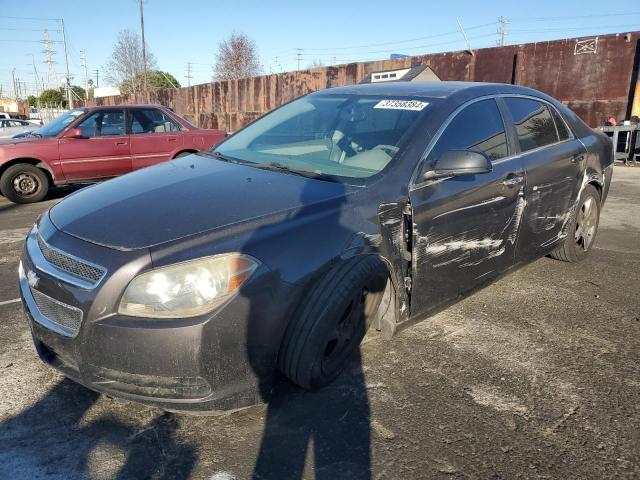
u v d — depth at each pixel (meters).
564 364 3.10
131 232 2.32
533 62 13.91
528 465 2.27
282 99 21.02
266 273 2.30
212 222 2.37
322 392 2.75
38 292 2.42
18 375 2.87
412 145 3.03
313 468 2.22
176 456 2.27
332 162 3.17
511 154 3.68
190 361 2.16
